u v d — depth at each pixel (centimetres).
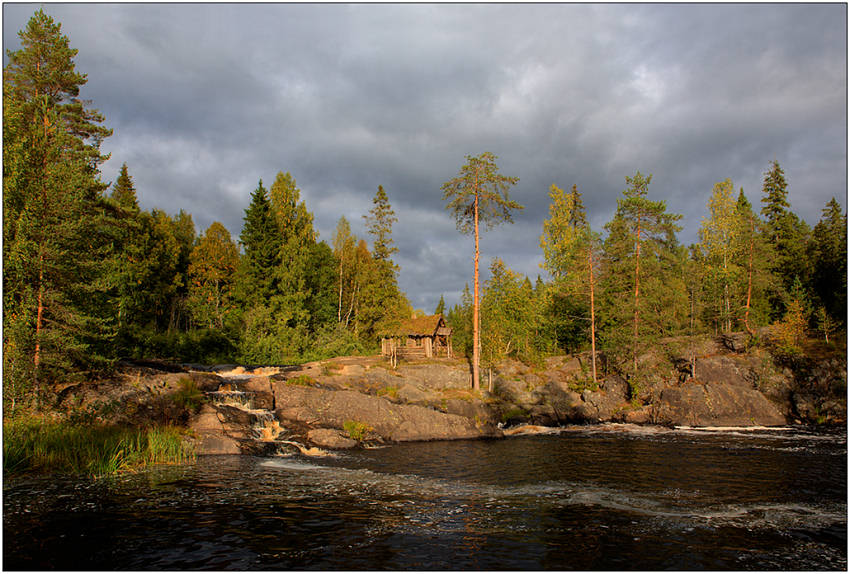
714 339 4631
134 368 2950
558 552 1095
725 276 4888
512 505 1473
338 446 2548
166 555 1048
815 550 1112
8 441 1848
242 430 2531
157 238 5572
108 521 1265
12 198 2311
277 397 2948
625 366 4138
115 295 4125
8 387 2125
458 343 6494
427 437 2864
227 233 7100
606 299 4912
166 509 1380
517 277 4847
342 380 3416
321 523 1287
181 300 5950
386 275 6862
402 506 1455
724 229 5288
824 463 2125
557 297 5578
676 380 4028
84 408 2358
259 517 1328
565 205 5834
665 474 1919
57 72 3127
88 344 2502
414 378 3738
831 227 5841
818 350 4150
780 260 5641
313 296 6003
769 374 3888
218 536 1173
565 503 1498
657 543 1154
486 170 4100
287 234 5912
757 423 3512
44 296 2359
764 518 1348
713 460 2203
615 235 4428
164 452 2083
